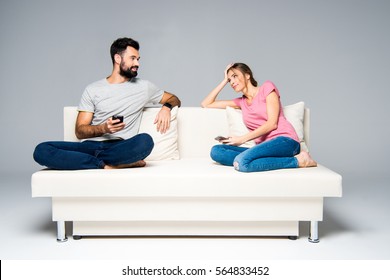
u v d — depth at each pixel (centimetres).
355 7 539
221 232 269
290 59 540
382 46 542
